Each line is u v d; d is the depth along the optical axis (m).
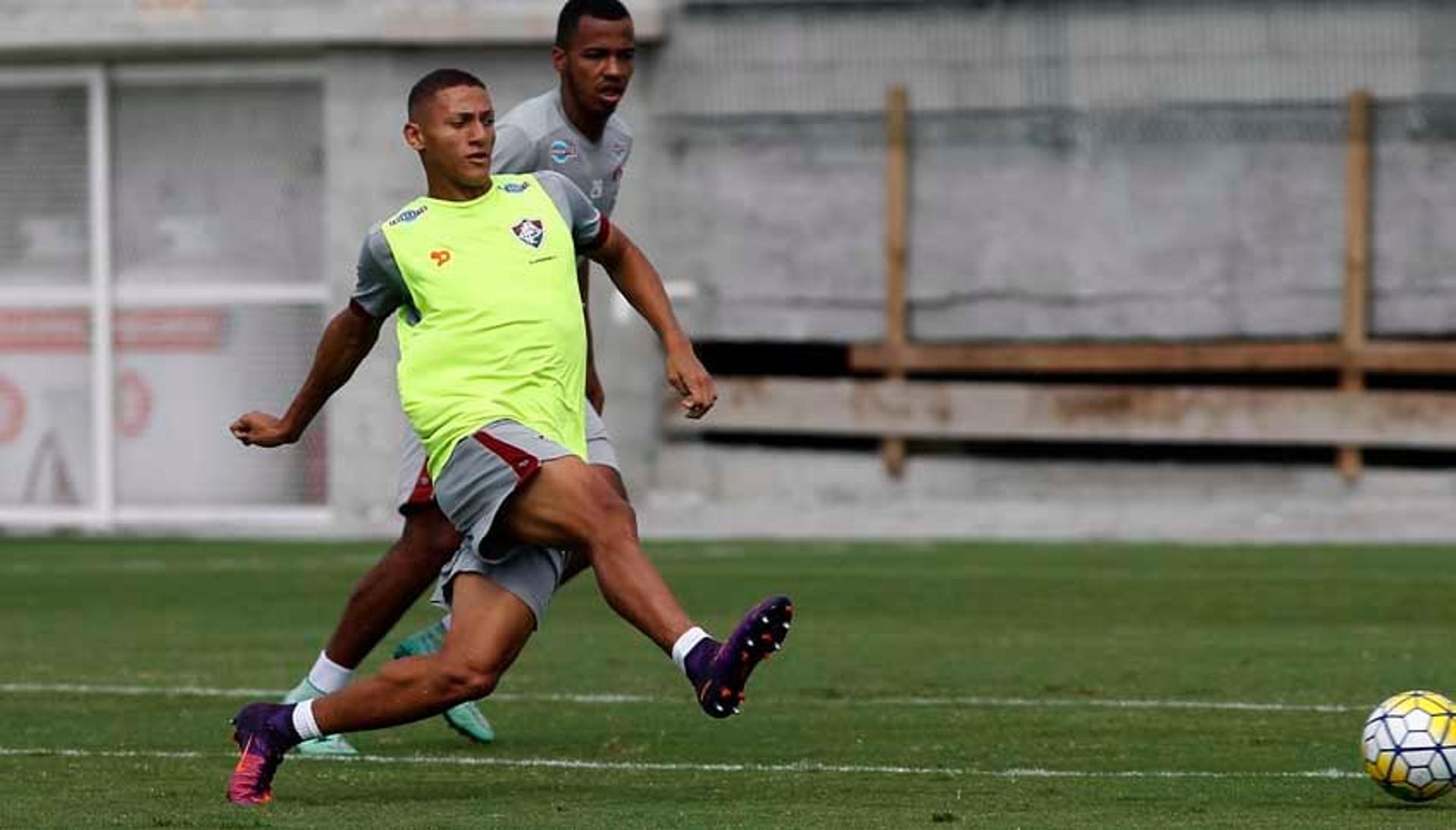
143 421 78.44
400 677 23.69
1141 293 71.94
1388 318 70.50
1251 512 70.75
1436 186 69.94
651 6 73.81
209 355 77.94
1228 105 71.06
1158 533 68.00
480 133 24.08
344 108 75.75
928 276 73.25
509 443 23.20
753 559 59.38
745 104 73.94
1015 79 72.38
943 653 39.88
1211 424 70.94
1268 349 70.88
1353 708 32.50
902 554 60.47
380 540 70.38
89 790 25.39
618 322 74.19
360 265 24.25
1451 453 70.56
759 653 21.86
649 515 73.50
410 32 74.25
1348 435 70.06
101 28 76.12
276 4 75.19
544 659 39.62
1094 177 72.06
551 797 24.72
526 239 24.14
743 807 23.72
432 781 26.16
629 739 29.81
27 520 79.06
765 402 73.56
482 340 23.69
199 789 25.44
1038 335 72.62
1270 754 28.00
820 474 73.75
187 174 77.81
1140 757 27.81
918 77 72.94
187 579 56.06
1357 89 70.19
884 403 72.94
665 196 74.62
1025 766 27.17
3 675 37.66
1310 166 70.69
